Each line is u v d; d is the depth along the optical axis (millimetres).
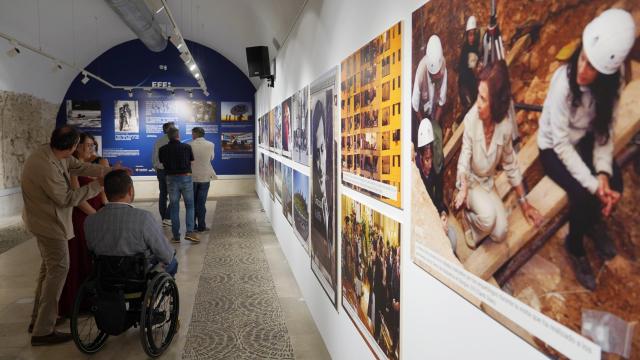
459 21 1309
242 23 8602
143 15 8695
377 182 2080
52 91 11969
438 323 1499
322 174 3389
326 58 3262
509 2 1068
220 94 13320
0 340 3584
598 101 811
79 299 3219
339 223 2881
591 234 833
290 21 5074
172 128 6816
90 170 3932
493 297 1149
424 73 1553
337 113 2879
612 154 784
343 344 2865
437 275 1479
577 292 869
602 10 799
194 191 7816
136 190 13039
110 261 3082
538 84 969
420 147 1594
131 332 3750
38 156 3342
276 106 7039
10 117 9922
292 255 5266
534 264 989
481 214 1200
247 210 10180
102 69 12789
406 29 1729
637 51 732
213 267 5582
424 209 1571
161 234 3207
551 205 936
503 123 1098
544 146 954
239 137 13438
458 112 1318
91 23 10984
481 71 1192
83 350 3242
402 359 1832
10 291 4770
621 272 772
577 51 859
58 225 3422
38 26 9742
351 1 2535
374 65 2094
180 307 4246
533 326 995
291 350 3369
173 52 13078
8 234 7789
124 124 12945
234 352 3344
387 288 1997
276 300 4426
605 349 805
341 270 2883
